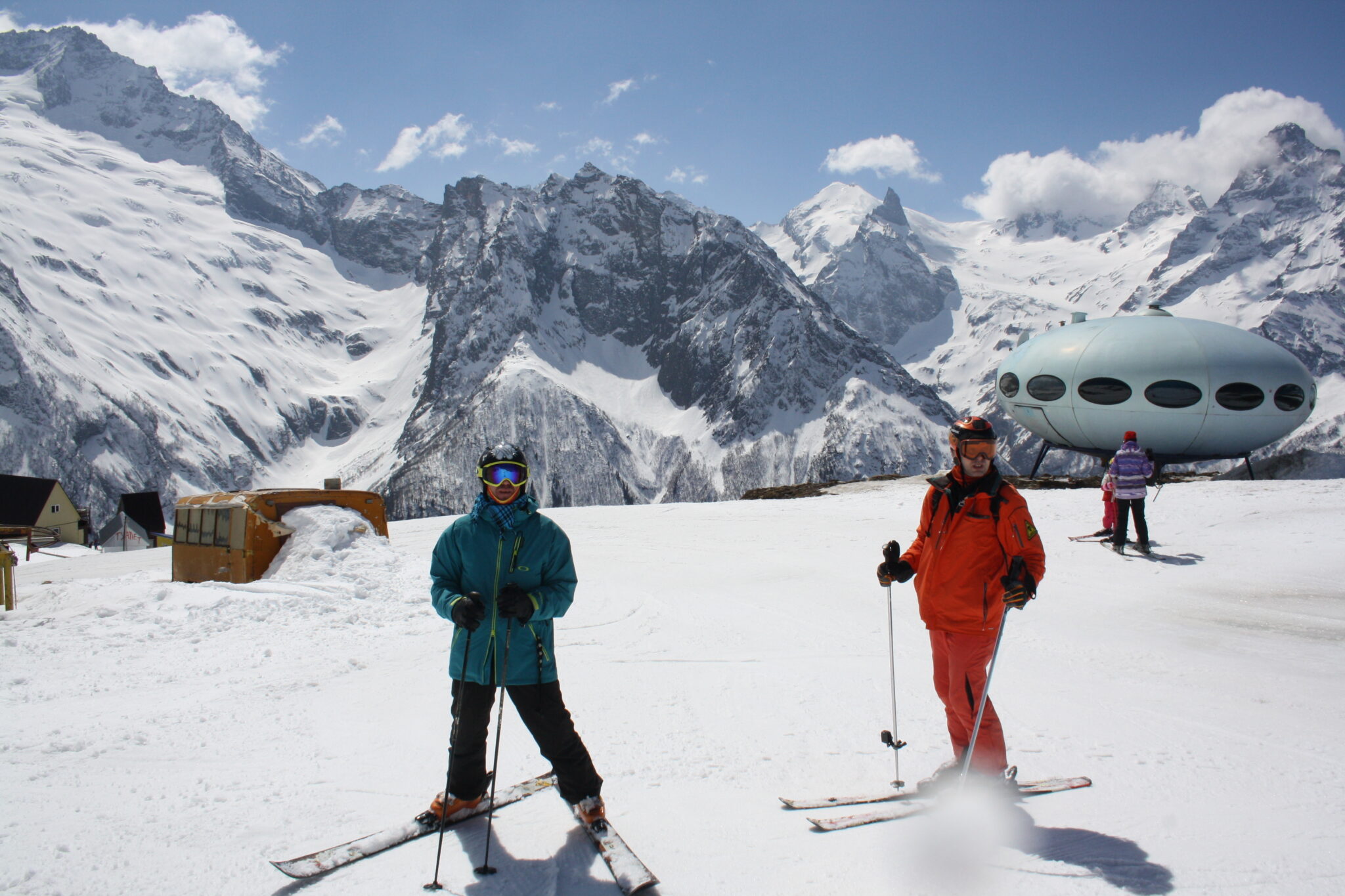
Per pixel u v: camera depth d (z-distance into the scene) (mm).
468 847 3635
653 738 5230
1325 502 16578
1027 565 4031
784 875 3357
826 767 4711
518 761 4797
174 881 3301
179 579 13602
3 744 5223
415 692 6492
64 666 7793
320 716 5797
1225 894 3152
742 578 13188
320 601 10375
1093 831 3756
